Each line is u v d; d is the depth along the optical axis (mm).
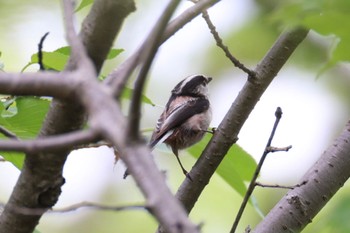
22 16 15109
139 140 3910
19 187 6559
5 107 8062
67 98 4355
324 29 5246
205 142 10047
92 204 4566
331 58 6348
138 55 4309
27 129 8203
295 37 9023
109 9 5688
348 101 16453
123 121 4012
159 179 3771
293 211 8938
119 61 15430
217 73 16969
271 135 7676
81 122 6262
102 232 15672
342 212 5934
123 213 15836
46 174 6434
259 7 15812
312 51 15180
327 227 5953
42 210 6086
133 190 16375
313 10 5121
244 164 9805
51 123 6238
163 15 4098
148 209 3768
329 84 16359
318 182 9062
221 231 15477
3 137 8297
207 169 9227
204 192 15703
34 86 4324
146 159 3844
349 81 16266
